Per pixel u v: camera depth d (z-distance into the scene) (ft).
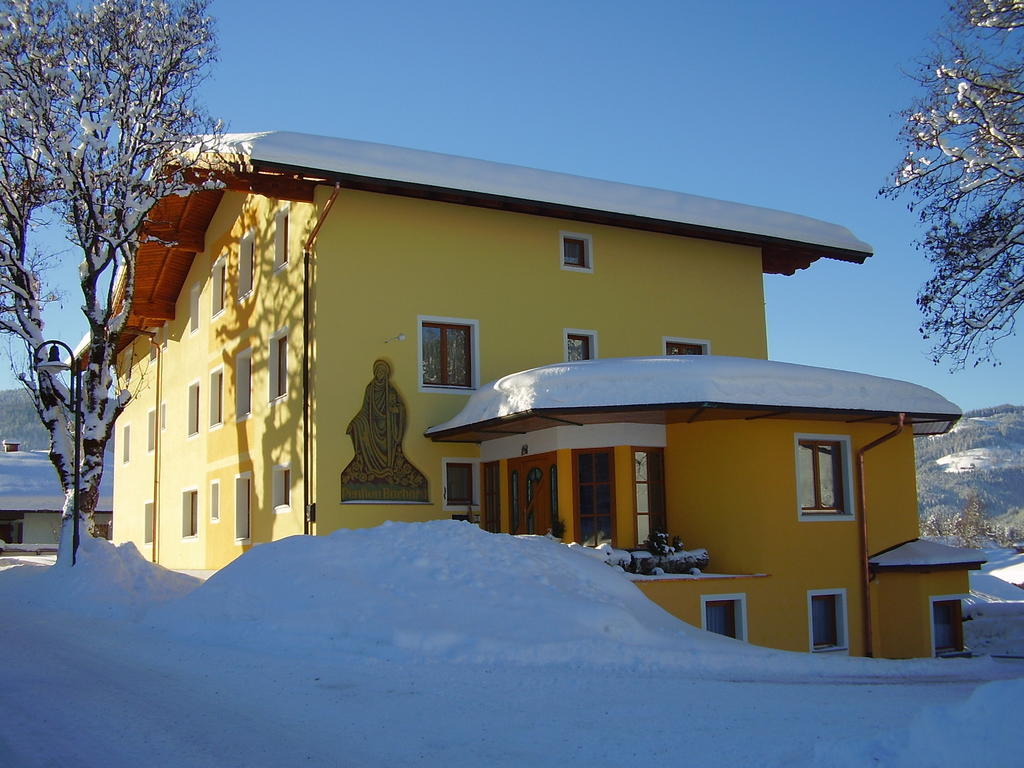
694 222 72.18
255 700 26.94
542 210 67.92
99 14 65.51
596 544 55.16
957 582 58.44
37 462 172.96
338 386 61.05
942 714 20.40
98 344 65.00
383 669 31.63
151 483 104.94
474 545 44.96
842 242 79.05
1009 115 56.70
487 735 23.41
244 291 76.33
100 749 21.62
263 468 69.21
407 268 64.44
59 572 57.26
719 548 54.29
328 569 42.37
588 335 70.95
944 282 57.36
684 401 50.49
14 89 63.77
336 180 60.29
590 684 30.22
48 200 66.85
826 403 53.16
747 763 20.92
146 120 65.57
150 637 38.91
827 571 55.06
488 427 56.85
